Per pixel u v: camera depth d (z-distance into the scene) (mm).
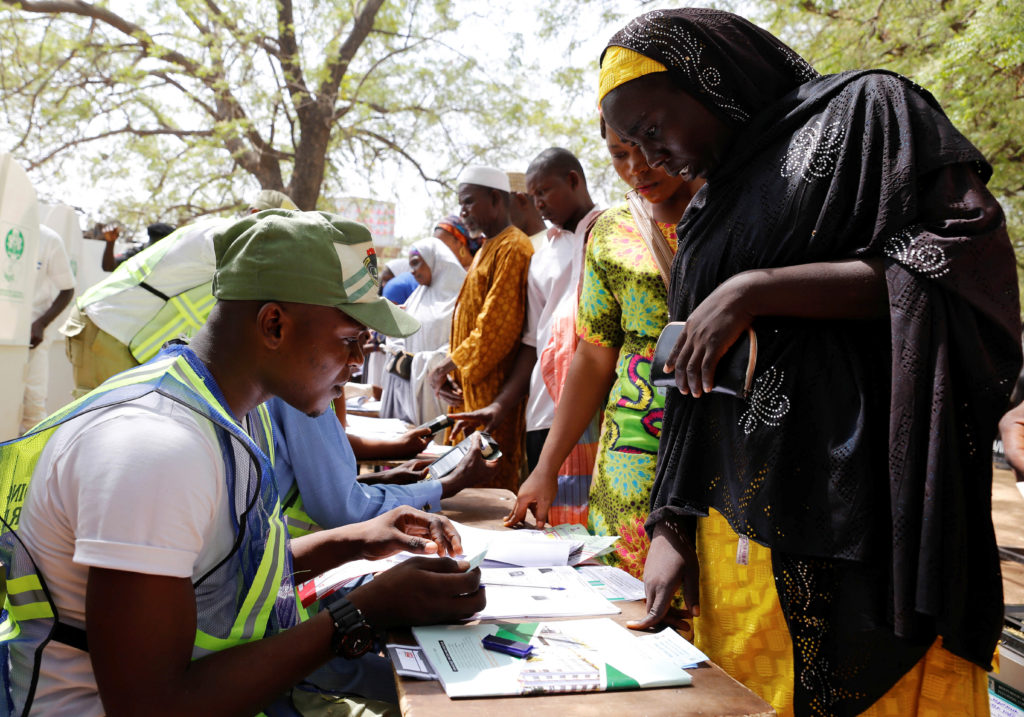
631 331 2016
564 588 1633
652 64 1435
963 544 1190
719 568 1500
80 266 7727
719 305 1341
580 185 3447
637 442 1981
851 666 1275
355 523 1873
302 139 12992
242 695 1185
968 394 1223
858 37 8484
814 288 1277
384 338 5363
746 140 1432
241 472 1284
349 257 1322
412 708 1110
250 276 1282
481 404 3623
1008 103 7113
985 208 1212
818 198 1311
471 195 3828
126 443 1135
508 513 2377
